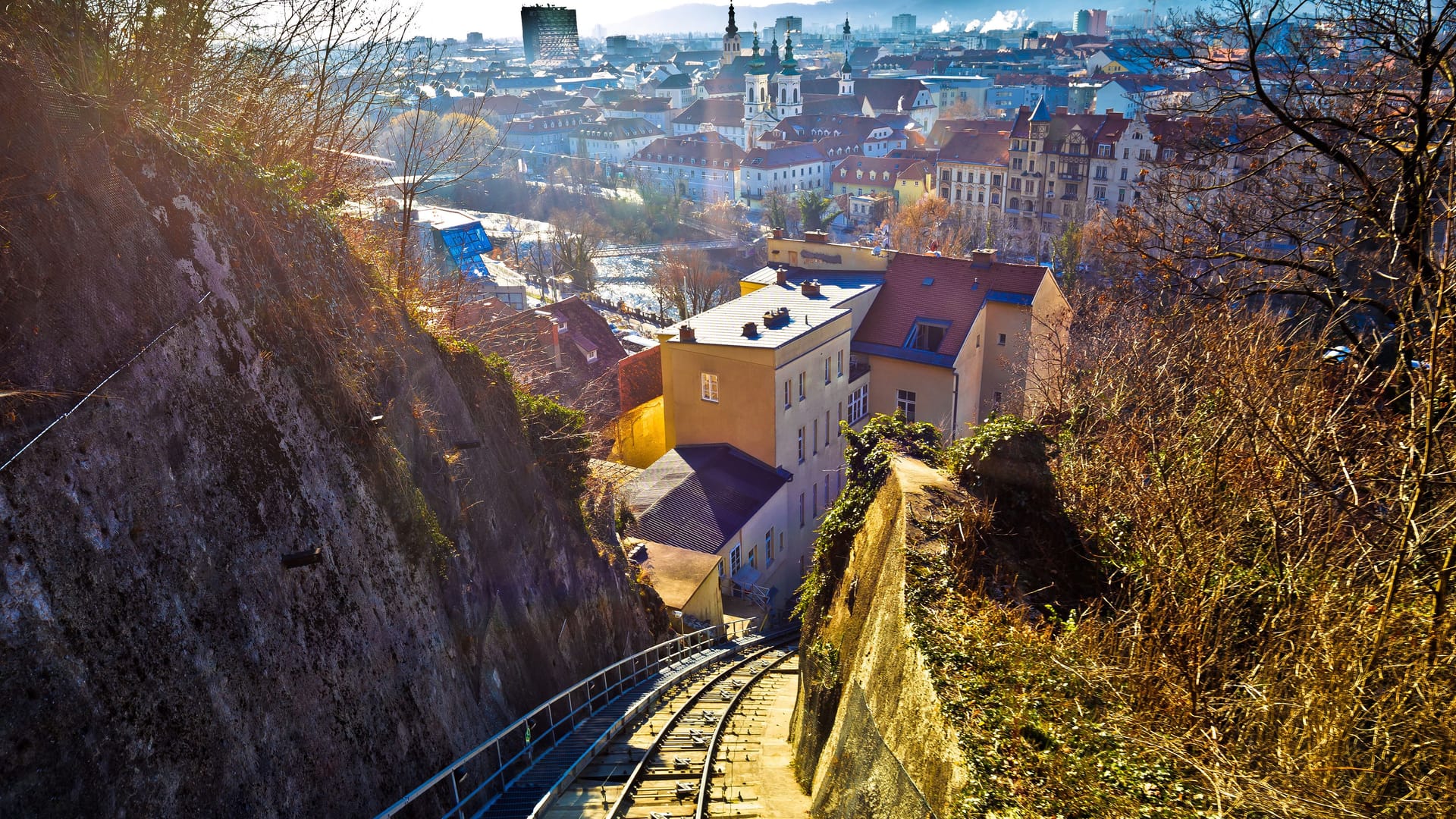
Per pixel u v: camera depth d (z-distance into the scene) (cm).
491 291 5000
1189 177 1798
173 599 827
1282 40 1512
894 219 9294
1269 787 725
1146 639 969
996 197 10075
